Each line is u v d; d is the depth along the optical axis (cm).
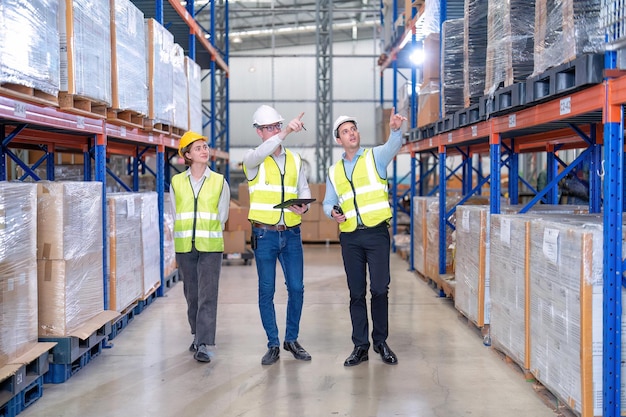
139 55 586
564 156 1270
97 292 489
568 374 344
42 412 374
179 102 775
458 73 659
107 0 495
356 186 451
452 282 683
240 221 1048
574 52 332
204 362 477
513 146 721
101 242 498
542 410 375
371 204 448
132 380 434
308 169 1855
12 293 370
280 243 465
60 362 423
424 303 707
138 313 642
